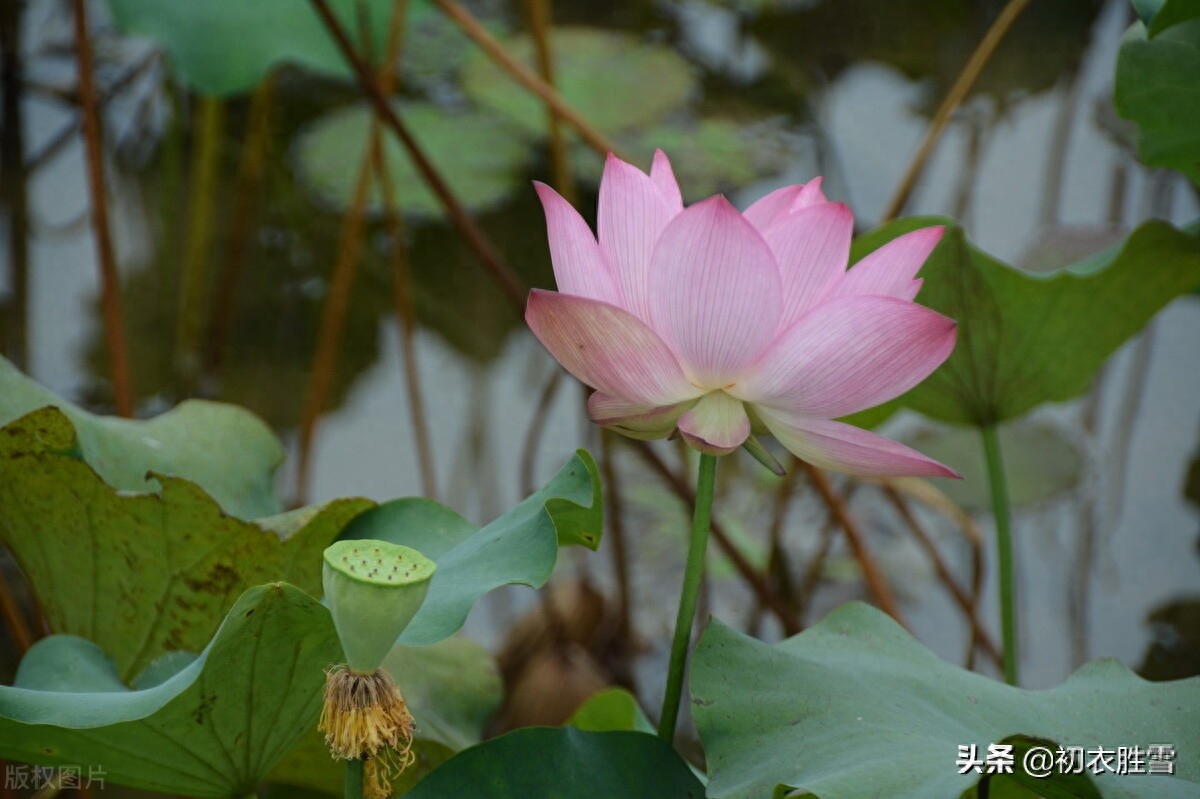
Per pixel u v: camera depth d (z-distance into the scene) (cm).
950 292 240
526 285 506
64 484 220
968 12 682
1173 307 484
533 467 414
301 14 336
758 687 211
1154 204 515
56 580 225
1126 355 464
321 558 224
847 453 205
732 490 438
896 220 238
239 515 231
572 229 206
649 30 696
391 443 421
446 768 205
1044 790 204
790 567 396
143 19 322
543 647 340
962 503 411
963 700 215
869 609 222
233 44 324
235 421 236
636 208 206
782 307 203
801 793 209
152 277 488
